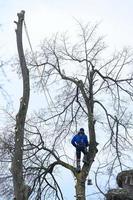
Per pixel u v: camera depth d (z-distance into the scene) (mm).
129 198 16859
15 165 10562
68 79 18094
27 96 10984
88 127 17578
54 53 18078
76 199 16906
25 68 11148
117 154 17422
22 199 10469
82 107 18359
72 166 17328
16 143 10688
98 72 18094
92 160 17266
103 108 18031
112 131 17703
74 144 17234
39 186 16734
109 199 16969
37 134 17250
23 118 10852
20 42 11312
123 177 17422
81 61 18125
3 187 15328
